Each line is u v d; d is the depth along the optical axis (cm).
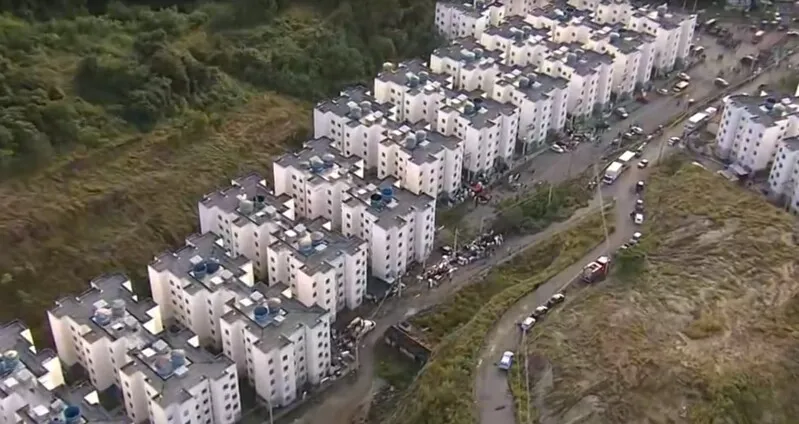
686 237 19000
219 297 17062
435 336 17925
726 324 16112
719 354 15425
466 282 19438
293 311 16700
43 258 18388
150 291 18725
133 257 19150
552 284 17862
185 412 14950
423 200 19725
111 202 19788
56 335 16788
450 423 14612
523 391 15075
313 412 16638
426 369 16350
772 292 16988
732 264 17750
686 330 15975
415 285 19488
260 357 15862
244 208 19025
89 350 16100
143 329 16275
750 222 19138
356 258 18238
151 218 19950
